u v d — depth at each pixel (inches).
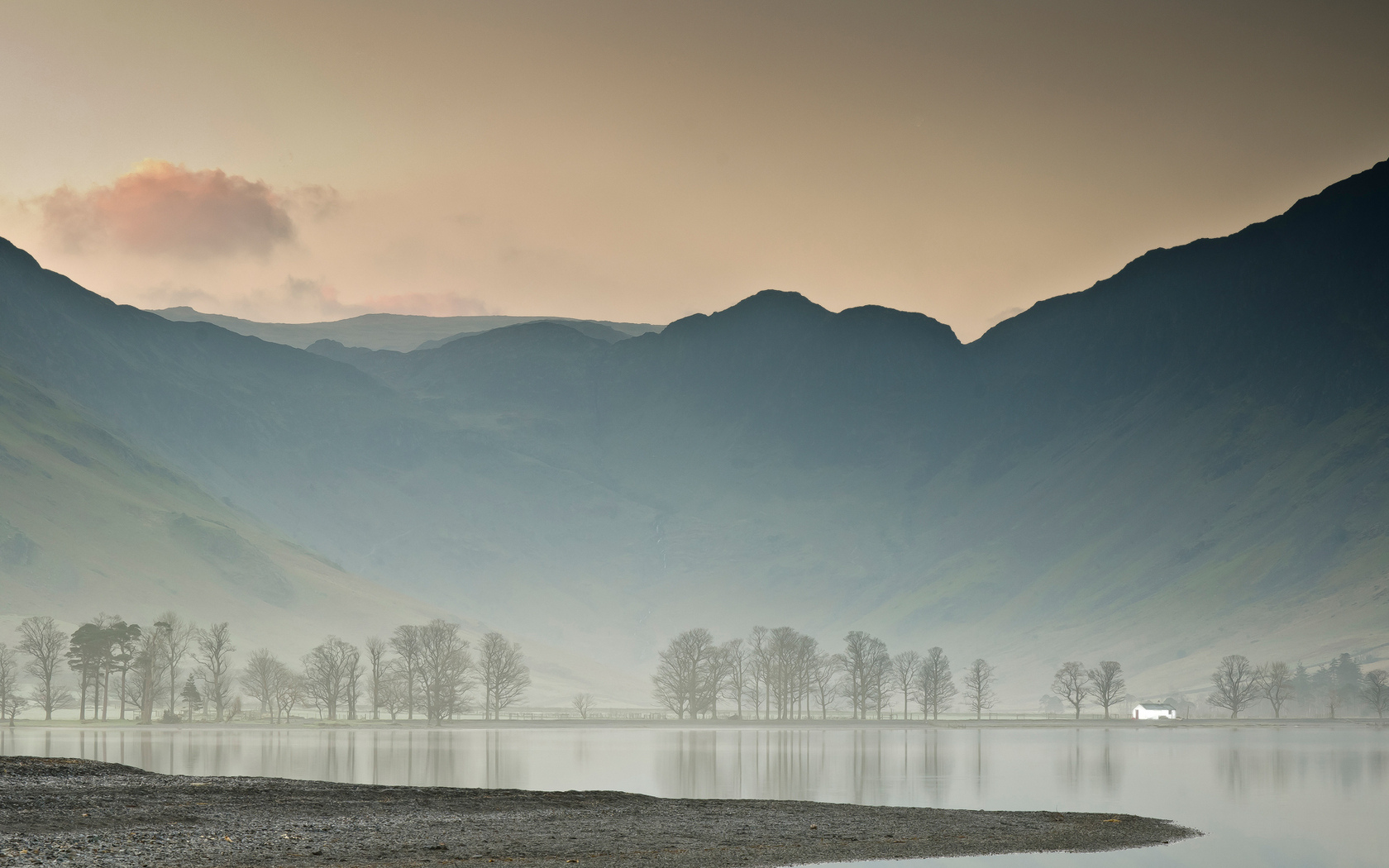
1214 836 3356.3
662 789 4891.7
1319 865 2903.5
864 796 4591.5
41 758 4045.3
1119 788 5009.8
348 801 3501.5
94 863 2331.4
